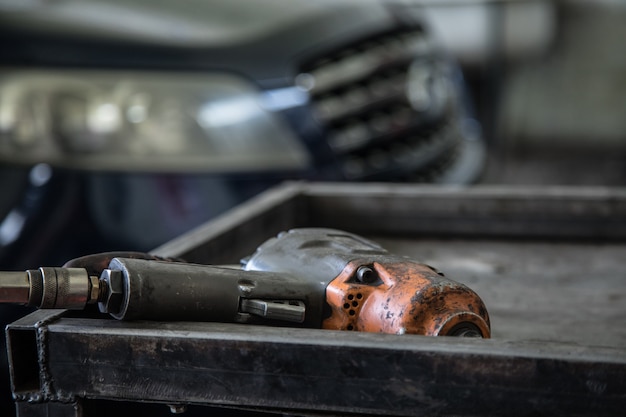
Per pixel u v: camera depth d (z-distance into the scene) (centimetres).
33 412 80
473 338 74
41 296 76
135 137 207
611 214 148
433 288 83
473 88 512
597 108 514
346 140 221
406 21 241
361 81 224
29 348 81
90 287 78
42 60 212
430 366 71
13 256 202
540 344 72
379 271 88
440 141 244
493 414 71
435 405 72
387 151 228
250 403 76
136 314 78
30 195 206
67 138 207
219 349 75
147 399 78
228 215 139
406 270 87
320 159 214
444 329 81
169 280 79
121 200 205
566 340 104
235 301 83
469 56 507
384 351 72
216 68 212
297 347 74
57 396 79
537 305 119
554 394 69
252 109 211
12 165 208
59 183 206
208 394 76
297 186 163
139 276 78
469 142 271
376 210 156
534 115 519
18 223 205
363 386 73
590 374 68
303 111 214
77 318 81
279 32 220
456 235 155
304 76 217
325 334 75
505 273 134
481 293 125
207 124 208
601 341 104
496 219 152
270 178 210
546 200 150
